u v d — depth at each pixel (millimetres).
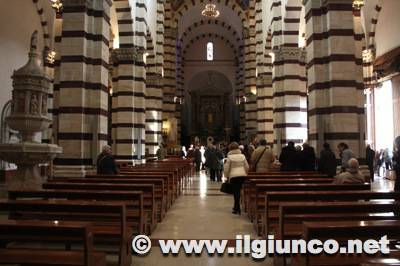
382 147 26031
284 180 9641
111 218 7117
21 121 10977
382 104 26234
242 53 44812
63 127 14039
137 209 8125
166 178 11312
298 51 20391
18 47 21328
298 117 20469
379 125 26375
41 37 23750
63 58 14195
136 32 22172
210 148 21953
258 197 8742
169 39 39062
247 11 39438
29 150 10594
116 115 21703
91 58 14539
